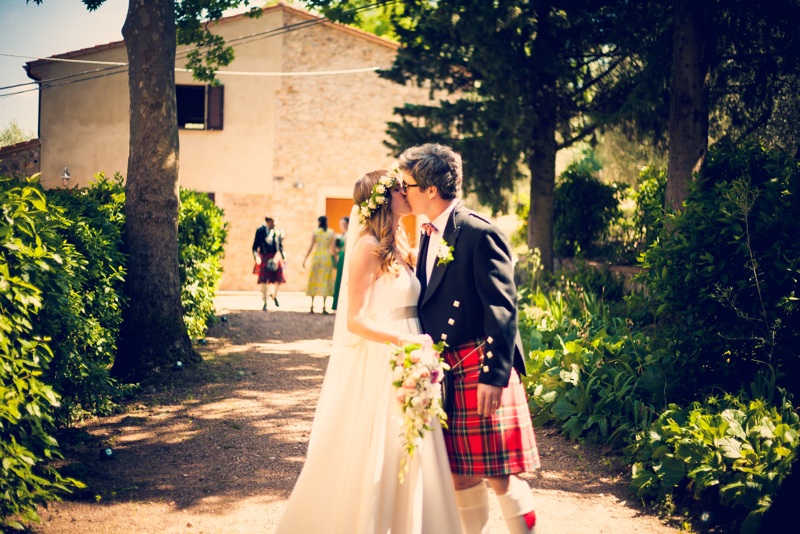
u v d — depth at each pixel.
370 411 3.03
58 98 18.47
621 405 5.08
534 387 5.84
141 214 7.46
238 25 19.03
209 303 10.46
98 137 18.62
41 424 3.97
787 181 4.96
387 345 3.07
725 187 5.08
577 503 4.06
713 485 3.76
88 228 6.07
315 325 11.99
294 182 19.42
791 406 4.16
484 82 11.63
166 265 7.60
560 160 19.86
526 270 11.84
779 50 8.09
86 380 5.44
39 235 4.25
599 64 11.91
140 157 7.45
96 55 18.47
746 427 3.91
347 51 19.33
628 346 5.80
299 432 5.52
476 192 12.27
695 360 4.98
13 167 18.42
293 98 19.33
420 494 2.92
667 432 4.17
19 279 3.73
